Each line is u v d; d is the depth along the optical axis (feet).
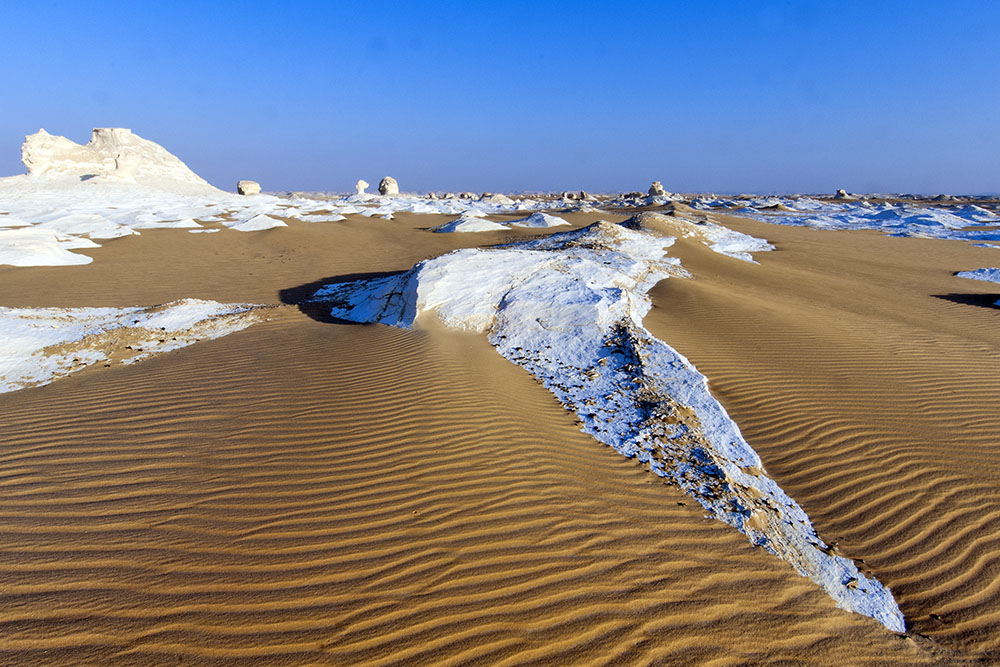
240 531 13.01
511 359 28.43
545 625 10.69
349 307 42.60
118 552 12.07
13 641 9.43
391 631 10.20
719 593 12.39
